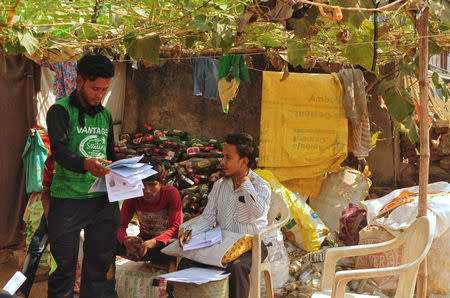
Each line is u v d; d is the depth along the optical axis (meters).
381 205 4.91
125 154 7.86
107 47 4.18
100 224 3.43
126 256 4.18
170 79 8.87
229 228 3.66
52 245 3.29
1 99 5.57
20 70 5.72
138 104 9.03
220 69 5.48
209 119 8.70
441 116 6.84
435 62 8.45
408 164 7.38
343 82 5.68
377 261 4.46
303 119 5.69
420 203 3.63
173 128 8.90
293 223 4.89
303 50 3.84
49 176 3.76
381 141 7.28
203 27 3.44
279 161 5.67
